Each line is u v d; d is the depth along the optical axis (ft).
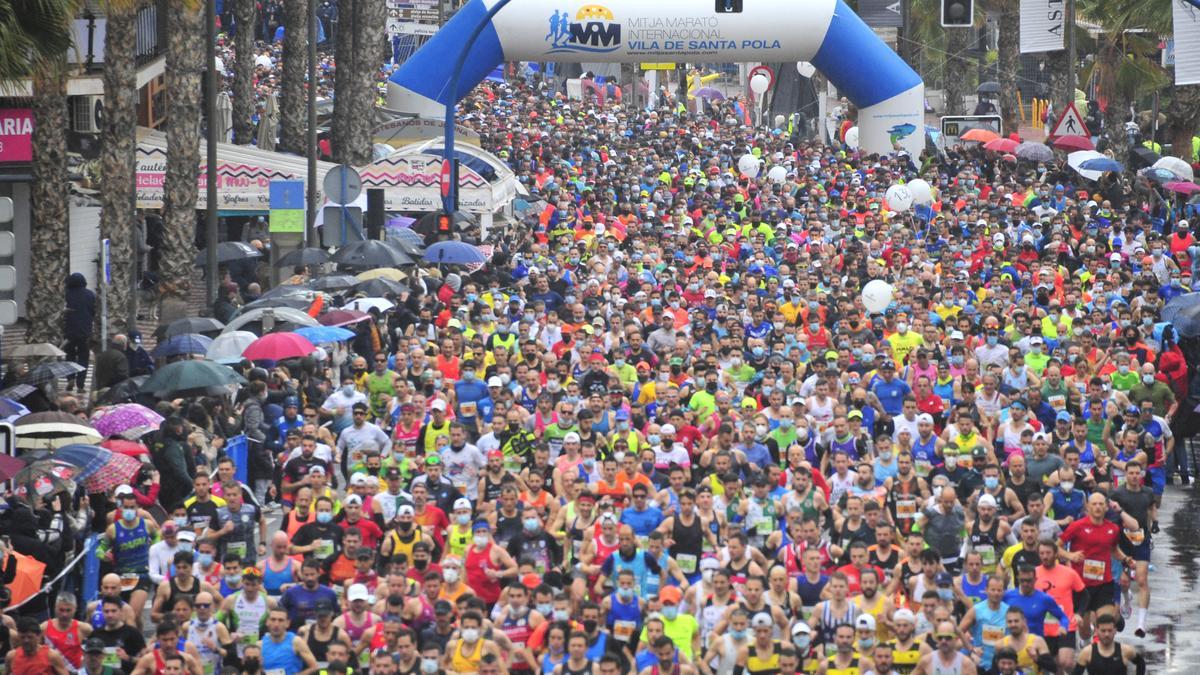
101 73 332.80
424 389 236.22
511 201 460.14
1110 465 213.05
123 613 156.76
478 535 172.86
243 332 249.55
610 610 161.68
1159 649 180.96
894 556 172.14
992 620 161.27
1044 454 197.47
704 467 207.51
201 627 158.20
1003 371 256.93
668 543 175.94
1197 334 265.54
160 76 460.96
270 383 239.30
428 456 190.29
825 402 232.53
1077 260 391.04
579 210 460.96
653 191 520.83
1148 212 488.02
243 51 495.00
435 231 377.30
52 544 175.32
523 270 359.25
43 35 227.81
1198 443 280.92
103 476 182.29
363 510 180.14
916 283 330.34
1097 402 229.86
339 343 278.26
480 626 152.56
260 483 231.30
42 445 193.16
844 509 184.75
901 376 258.78
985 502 176.24
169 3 306.55
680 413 220.02
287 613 160.56
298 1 477.36
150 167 361.30
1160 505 251.39
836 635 155.02
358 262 316.40
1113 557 180.55
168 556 169.68
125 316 286.25
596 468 198.18
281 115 492.95
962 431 206.80
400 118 542.16
